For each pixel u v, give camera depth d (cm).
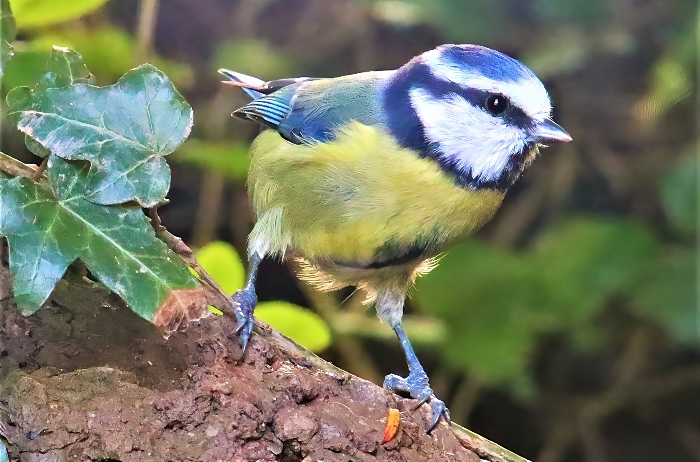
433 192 279
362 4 299
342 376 276
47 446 273
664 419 308
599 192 314
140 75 275
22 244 274
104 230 274
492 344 293
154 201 275
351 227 279
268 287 296
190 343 275
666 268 295
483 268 295
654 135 311
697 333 294
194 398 274
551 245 296
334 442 275
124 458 273
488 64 280
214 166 290
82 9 279
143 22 288
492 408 302
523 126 280
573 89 310
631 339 300
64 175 274
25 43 280
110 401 274
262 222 281
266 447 274
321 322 280
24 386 273
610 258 295
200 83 297
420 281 294
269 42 301
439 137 279
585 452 302
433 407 277
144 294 274
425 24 298
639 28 300
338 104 280
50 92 274
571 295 294
